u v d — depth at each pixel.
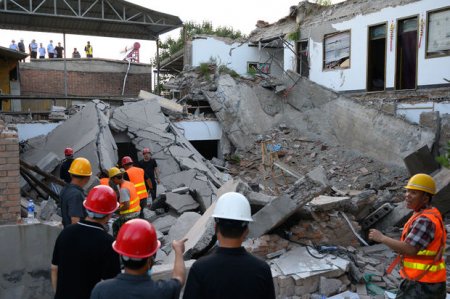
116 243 2.56
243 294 2.53
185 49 24.55
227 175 15.61
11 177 5.69
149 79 26.16
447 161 10.68
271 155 15.98
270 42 23.77
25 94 22.78
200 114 20.28
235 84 20.09
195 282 2.58
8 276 5.38
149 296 2.43
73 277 3.41
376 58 17.08
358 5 17.64
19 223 5.60
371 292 6.25
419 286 3.72
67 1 18.42
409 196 3.86
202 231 6.58
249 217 2.71
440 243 3.71
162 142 14.73
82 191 5.00
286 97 19.75
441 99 14.12
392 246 3.61
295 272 6.17
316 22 19.83
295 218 7.45
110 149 13.06
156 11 19.28
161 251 7.32
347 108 17.05
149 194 12.06
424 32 14.78
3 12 16.94
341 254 7.05
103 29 21.17
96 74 24.64
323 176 6.74
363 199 8.73
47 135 14.01
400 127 14.95
